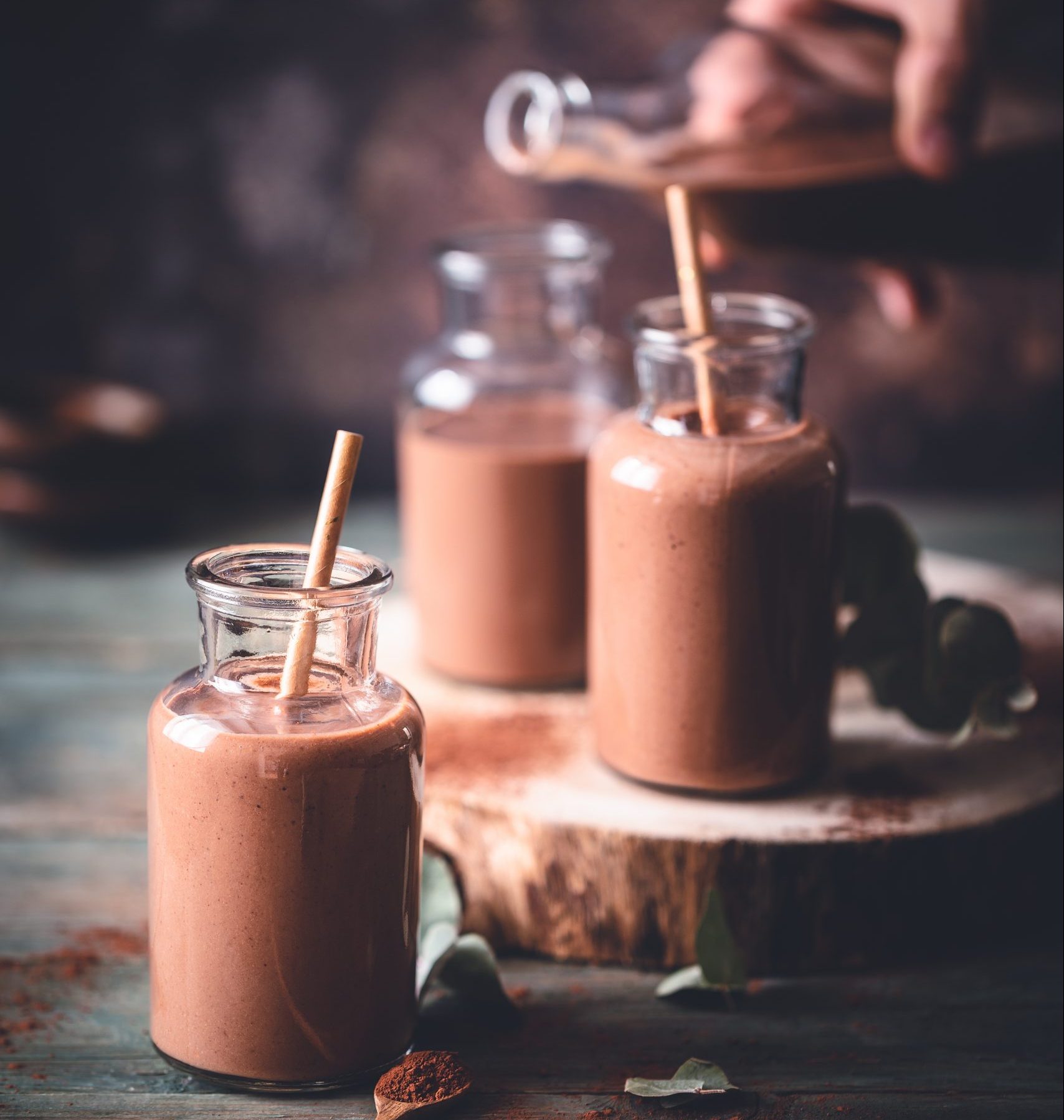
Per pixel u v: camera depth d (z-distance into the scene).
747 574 0.63
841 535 0.65
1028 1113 0.59
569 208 1.05
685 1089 0.58
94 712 0.81
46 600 0.92
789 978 0.64
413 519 0.75
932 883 0.64
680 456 0.63
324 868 0.56
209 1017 0.57
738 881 0.63
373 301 1.07
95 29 1.02
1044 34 0.77
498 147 0.74
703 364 0.63
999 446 1.10
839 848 0.63
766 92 0.70
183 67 1.03
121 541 1.01
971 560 0.96
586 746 0.69
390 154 1.04
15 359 1.08
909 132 0.70
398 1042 0.59
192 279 1.07
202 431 1.10
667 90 0.71
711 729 0.64
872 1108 0.59
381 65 1.03
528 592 0.73
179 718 0.56
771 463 0.62
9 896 0.69
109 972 0.65
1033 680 0.73
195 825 0.56
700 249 0.64
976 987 0.64
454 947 0.62
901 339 1.07
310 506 1.09
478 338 0.75
